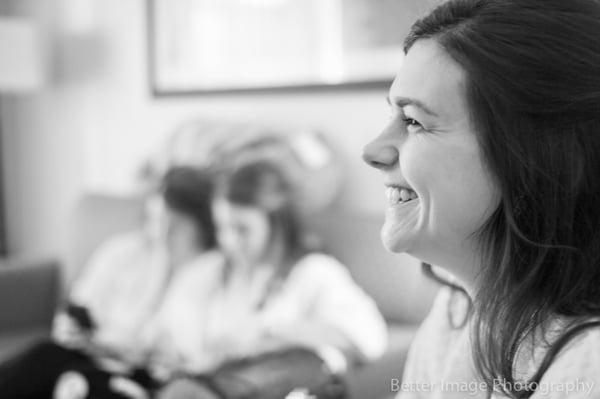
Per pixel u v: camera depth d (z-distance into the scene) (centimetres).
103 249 245
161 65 268
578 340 56
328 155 207
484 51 56
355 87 207
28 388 187
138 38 278
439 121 58
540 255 57
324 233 192
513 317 58
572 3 56
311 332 161
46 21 318
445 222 59
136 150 284
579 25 55
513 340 58
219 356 176
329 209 207
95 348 206
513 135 56
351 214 194
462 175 58
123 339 207
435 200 59
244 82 240
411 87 58
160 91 269
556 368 56
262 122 236
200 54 254
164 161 234
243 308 182
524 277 58
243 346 171
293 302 174
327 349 155
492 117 56
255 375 144
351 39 208
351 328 162
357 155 210
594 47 55
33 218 340
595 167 57
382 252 181
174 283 205
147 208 225
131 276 219
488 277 60
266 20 231
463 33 57
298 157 199
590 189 57
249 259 187
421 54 59
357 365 158
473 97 56
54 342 200
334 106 216
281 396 143
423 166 58
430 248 62
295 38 223
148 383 179
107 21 291
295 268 179
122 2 283
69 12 307
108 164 297
